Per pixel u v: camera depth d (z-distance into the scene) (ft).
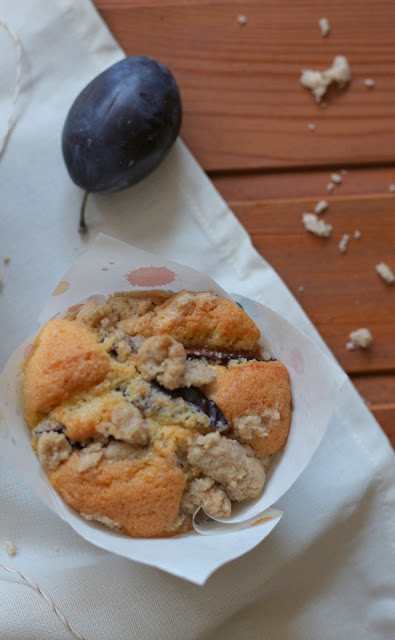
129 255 1.13
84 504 1.09
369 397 1.31
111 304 1.16
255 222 1.31
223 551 1.09
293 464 1.15
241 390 1.12
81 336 1.12
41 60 1.28
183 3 1.30
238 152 1.31
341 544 1.27
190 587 1.22
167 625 1.21
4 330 1.26
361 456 1.27
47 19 1.28
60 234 1.28
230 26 1.31
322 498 1.26
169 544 1.10
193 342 1.14
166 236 1.28
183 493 1.11
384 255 1.32
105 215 1.28
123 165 1.20
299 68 1.31
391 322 1.31
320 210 1.31
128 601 1.21
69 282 1.16
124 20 1.30
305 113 1.31
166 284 1.18
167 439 1.10
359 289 1.31
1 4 1.28
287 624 1.27
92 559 1.23
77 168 1.21
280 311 1.27
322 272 1.31
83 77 1.28
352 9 1.32
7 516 1.23
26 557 1.23
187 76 1.30
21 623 1.18
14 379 1.13
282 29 1.31
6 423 1.11
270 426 1.13
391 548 1.27
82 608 1.20
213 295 1.16
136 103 1.18
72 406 1.10
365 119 1.32
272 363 1.16
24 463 1.11
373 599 1.27
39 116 1.28
